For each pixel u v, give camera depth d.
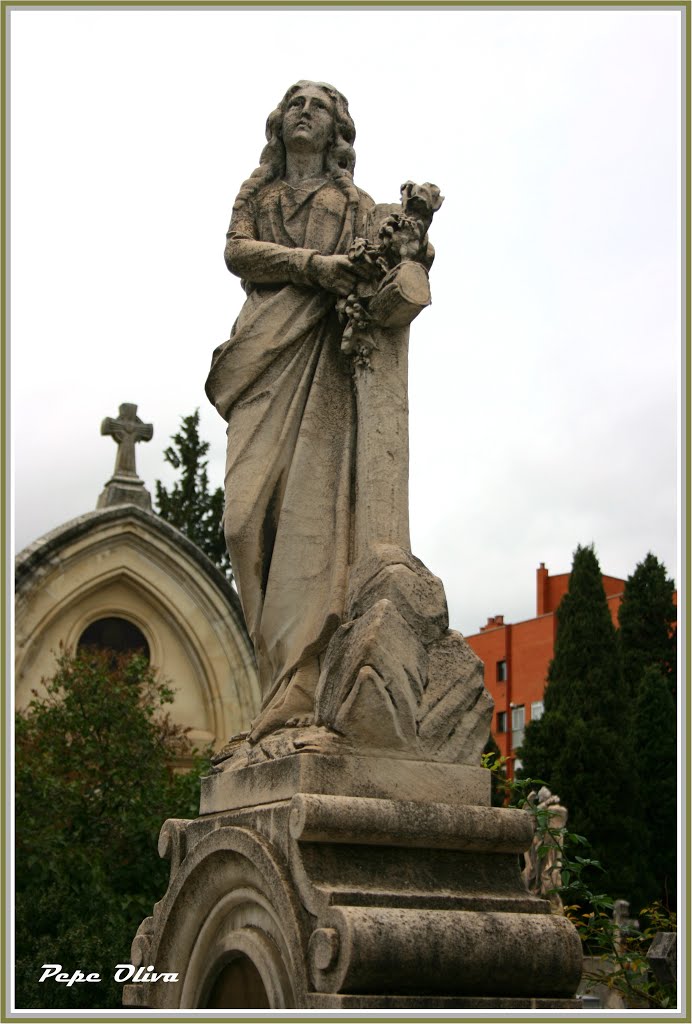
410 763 4.75
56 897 12.02
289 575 5.38
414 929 4.21
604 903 7.29
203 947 5.12
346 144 6.22
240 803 5.09
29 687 21.08
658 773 30.12
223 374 5.72
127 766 15.11
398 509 5.23
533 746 28.52
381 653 4.75
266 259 5.74
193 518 33.47
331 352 5.67
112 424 22.97
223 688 22.22
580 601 29.86
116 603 22.23
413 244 5.38
